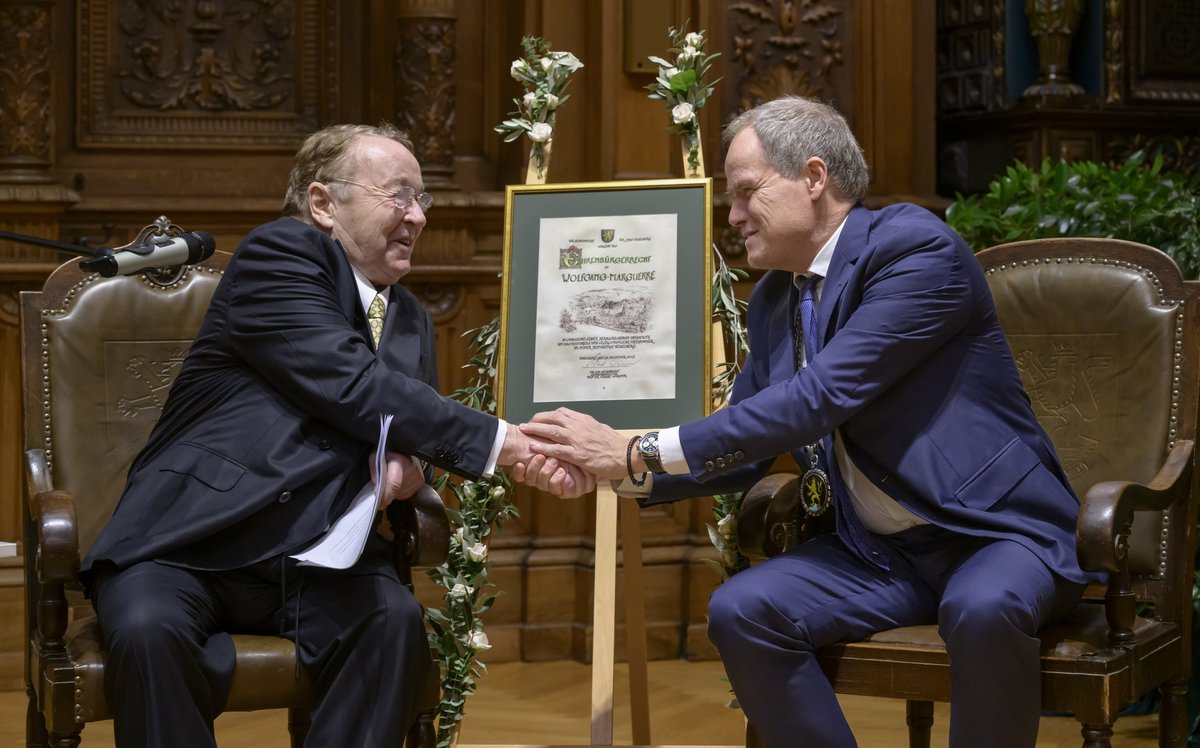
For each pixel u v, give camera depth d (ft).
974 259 9.68
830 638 9.18
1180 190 14.94
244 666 8.71
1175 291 10.26
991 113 18.89
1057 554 9.02
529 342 10.95
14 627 15.60
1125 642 8.70
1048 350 10.56
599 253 11.02
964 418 9.41
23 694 15.34
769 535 10.00
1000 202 15.39
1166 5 18.83
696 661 16.70
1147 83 18.80
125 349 10.56
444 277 16.79
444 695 11.73
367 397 9.29
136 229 16.87
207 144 17.28
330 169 9.99
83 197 16.81
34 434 10.31
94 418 10.39
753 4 17.42
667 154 16.98
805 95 17.72
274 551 9.06
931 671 8.80
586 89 16.90
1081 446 10.37
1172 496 9.44
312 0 17.58
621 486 10.16
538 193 11.21
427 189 16.80
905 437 9.39
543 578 16.80
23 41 15.74
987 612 8.43
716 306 11.84
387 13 17.63
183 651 8.46
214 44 17.38
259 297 9.48
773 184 9.75
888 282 9.37
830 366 9.24
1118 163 18.70
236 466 9.21
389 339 9.96
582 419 9.96
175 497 9.18
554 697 15.03
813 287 10.03
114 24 17.07
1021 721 8.50
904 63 18.15
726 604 9.11
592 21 16.80
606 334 10.86
